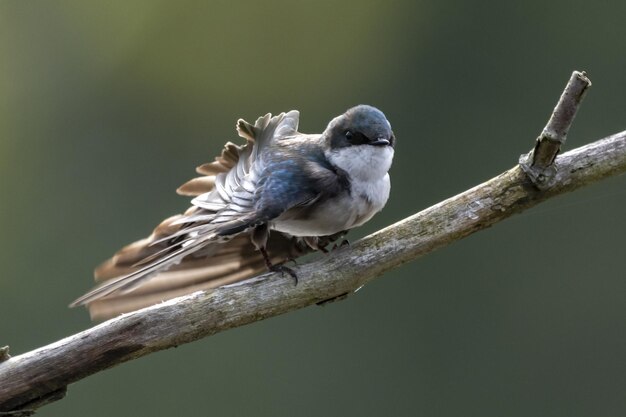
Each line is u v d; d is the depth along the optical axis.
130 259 7.95
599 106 18.00
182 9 20.20
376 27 19.89
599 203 17.05
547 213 17.16
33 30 20.58
